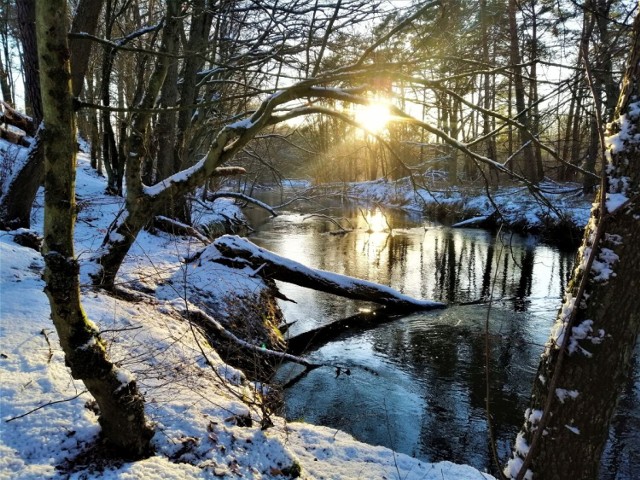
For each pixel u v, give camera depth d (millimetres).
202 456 2715
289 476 2818
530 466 2197
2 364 3162
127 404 2373
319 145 9414
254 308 6988
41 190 10977
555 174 20984
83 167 18766
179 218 10781
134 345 3969
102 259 5129
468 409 5484
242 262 8031
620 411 5305
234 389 3852
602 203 1854
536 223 15664
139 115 4977
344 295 8656
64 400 2725
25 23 6961
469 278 11430
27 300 4238
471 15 4590
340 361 6840
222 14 7395
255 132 4785
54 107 1928
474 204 19109
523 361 6836
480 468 4395
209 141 14180
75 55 6523
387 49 5000
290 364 6656
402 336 7871
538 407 2213
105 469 2359
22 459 2355
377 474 3080
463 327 8250
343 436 3619
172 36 5008
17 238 6113
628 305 1977
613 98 3385
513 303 9562
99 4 6586
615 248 1967
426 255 13766
